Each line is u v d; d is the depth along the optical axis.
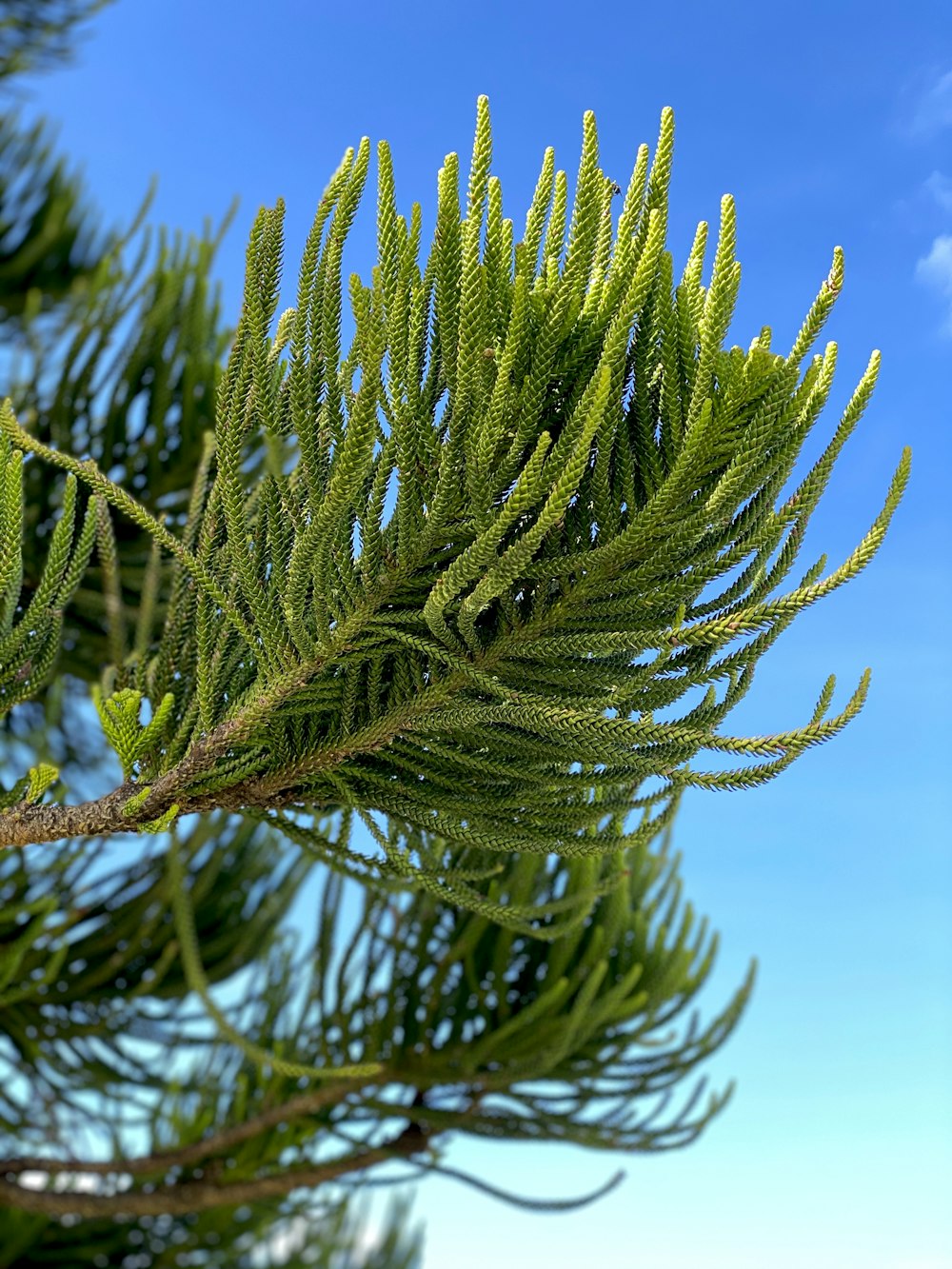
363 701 0.56
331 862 0.67
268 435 0.55
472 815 0.58
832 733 0.47
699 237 0.50
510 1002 1.17
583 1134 1.13
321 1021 1.17
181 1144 1.34
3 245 1.98
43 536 1.36
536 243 0.51
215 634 0.60
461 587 0.49
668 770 0.51
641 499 0.50
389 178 0.50
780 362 0.47
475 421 0.49
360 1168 1.20
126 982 1.47
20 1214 1.50
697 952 1.20
